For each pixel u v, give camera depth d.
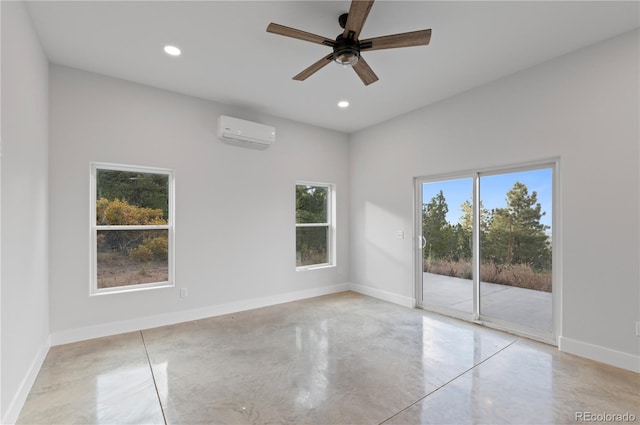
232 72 3.27
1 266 1.76
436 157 4.08
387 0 2.17
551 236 3.10
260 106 4.21
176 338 3.23
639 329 2.49
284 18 2.41
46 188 2.88
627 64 2.56
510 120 3.32
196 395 2.21
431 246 4.26
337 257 5.34
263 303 4.45
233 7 2.27
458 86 3.61
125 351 2.91
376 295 4.95
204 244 3.94
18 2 2.07
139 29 2.53
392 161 4.70
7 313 1.85
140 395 2.20
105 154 3.30
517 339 3.21
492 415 1.99
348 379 2.42
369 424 1.91
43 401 2.13
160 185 3.73
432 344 3.09
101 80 3.29
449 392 2.24
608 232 2.66
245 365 2.65
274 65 3.12
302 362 2.70
